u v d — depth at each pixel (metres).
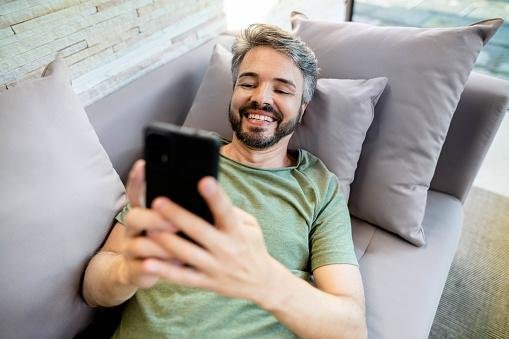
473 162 1.01
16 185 0.65
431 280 0.85
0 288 0.61
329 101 0.95
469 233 1.45
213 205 0.37
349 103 0.92
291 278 0.55
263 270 0.46
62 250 0.69
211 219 0.41
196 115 1.12
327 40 1.06
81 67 1.05
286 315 0.55
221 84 1.10
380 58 0.95
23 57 0.90
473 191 1.65
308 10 1.96
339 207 0.86
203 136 0.39
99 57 1.10
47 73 0.80
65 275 0.70
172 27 1.32
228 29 1.62
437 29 0.91
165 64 1.28
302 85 0.91
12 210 0.63
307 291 0.58
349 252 0.77
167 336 0.67
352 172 0.97
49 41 0.95
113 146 1.04
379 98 0.95
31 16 0.89
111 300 0.67
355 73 0.98
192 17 1.39
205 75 1.15
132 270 0.45
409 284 0.84
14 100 0.69
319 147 0.97
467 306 1.19
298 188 0.87
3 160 0.64
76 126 0.77
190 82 1.26
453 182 1.07
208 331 0.68
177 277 0.43
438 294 0.83
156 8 1.22
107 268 0.66
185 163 0.40
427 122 0.89
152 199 0.43
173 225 0.41
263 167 0.94
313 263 0.78
